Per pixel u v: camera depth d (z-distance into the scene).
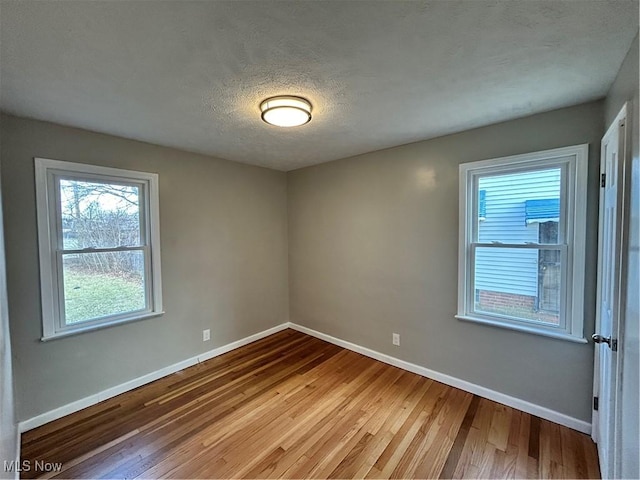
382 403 2.43
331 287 3.67
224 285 3.44
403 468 1.78
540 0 1.07
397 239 3.01
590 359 2.00
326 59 1.44
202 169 3.20
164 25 1.17
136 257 2.74
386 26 1.21
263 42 1.30
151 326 2.82
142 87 1.69
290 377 2.87
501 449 1.91
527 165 2.24
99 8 1.07
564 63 1.49
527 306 2.30
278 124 2.09
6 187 2.04
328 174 3.61
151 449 1.93
